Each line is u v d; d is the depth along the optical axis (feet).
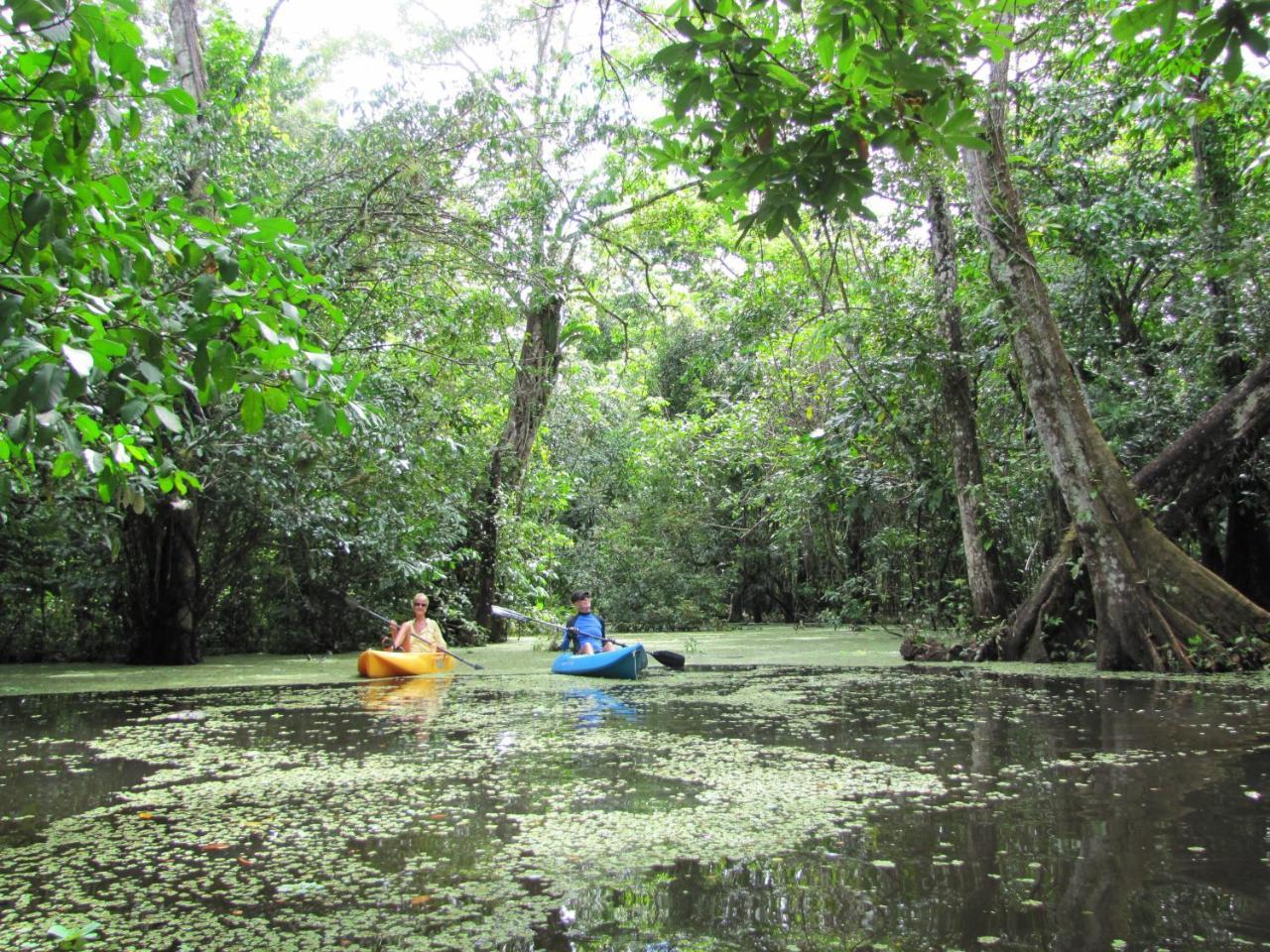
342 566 42.16
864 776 14.40
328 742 18.15
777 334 49.88
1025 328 31.04
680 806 12.68
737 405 57.82
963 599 40.57
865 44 9.25
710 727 19.61
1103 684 26.17
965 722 19.75
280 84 45.80
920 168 32.55
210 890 9.67
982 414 42.39
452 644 47.39
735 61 9.86
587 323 55.06
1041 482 36.76
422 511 40.86
